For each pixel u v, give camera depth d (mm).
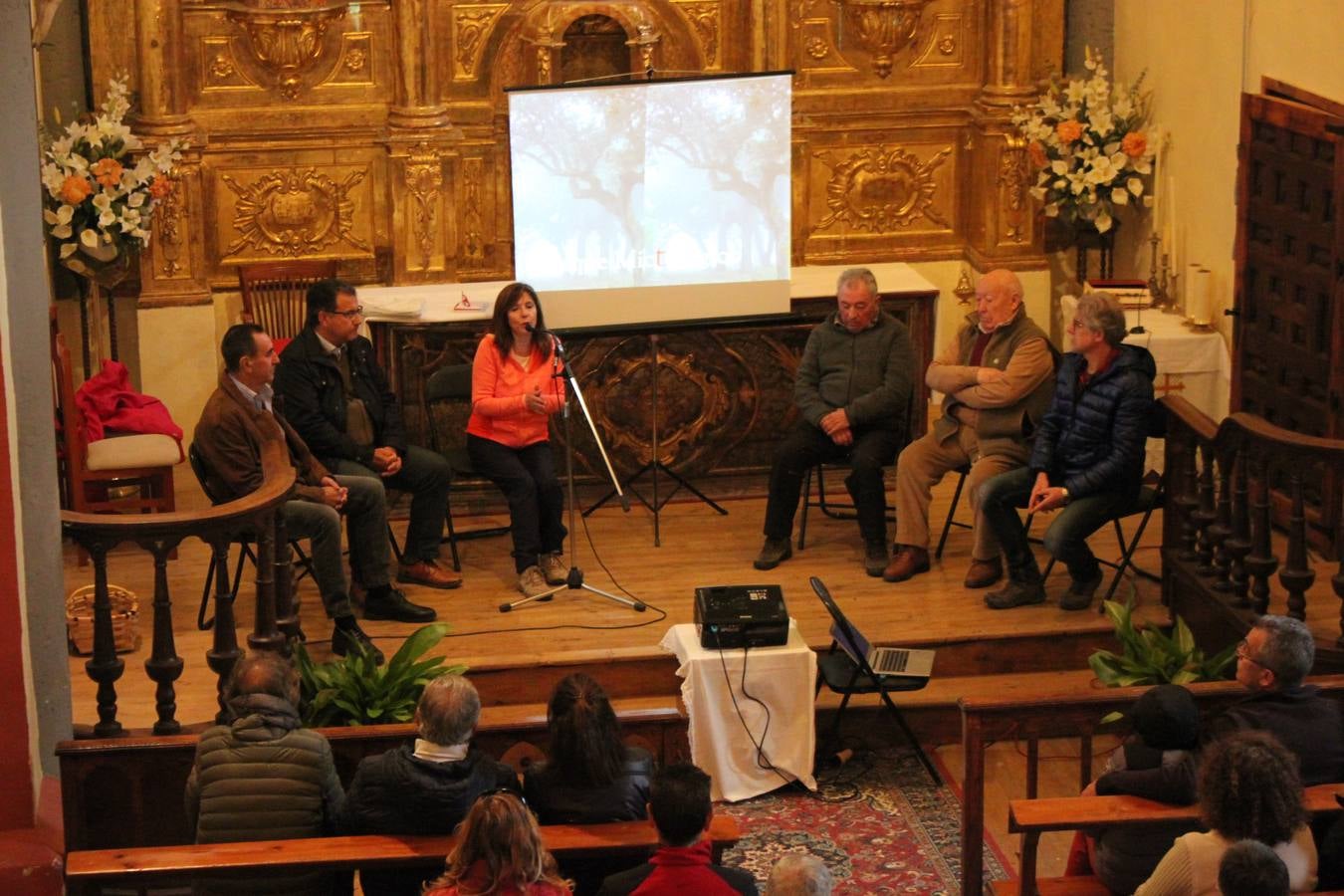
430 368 8133
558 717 4469
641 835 4324
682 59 9281
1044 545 7047
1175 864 3982
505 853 3836
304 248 9094
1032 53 9219
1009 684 6781
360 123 8992
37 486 5141
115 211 8016
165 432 7648
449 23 8984
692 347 8258
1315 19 7402
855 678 6254
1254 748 3973
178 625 6910
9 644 4805
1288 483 7598
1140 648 5949
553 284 7945
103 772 5156
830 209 9484
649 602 7156
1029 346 7230
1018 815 4348
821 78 9320
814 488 8453
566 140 7801
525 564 7258
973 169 9430
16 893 4777
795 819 6137
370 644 6508
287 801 4430
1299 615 6191
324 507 6508
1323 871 4281
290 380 6973
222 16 8734
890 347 7453
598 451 8312
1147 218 9156
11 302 5031
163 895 5074
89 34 8484
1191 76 8562
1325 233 7281
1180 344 8242
